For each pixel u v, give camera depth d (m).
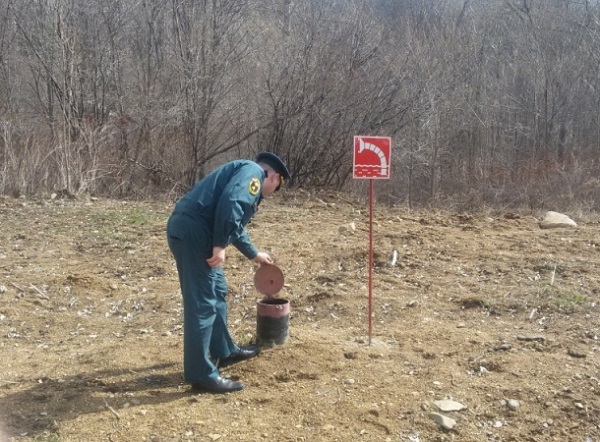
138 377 4.68
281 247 8.13
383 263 7.43
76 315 6.26
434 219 10.16
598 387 4.43
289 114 14.65
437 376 4.61
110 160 13.63
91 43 17.41
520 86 22.33
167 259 7.89
